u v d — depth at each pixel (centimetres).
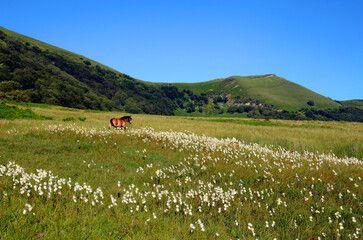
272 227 494
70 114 3341
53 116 2769
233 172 820
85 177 699
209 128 2309
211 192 628
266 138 1769
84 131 1411
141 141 1300
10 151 909
